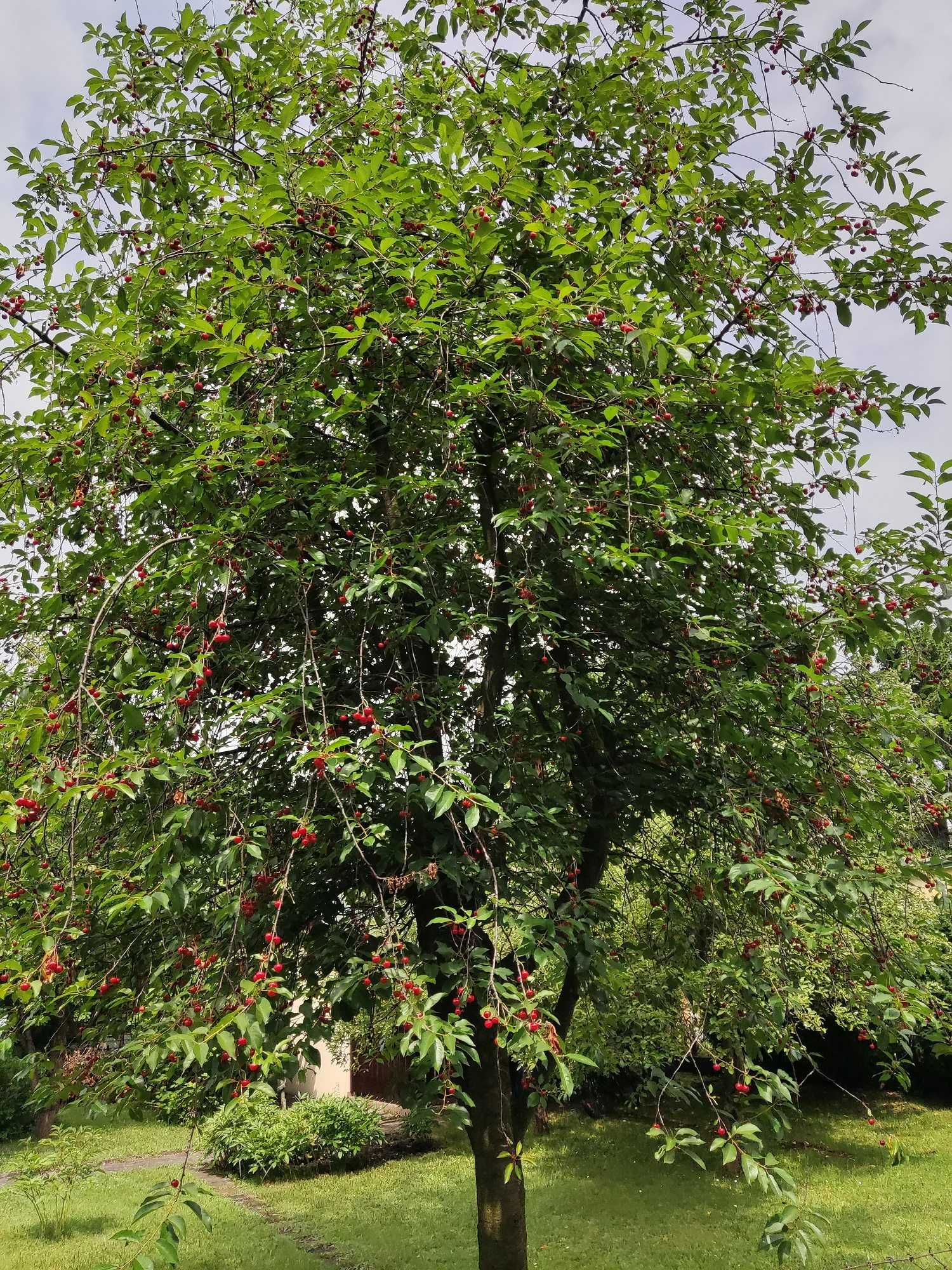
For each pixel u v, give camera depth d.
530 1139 11.85
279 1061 2.94
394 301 3.81
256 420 4.01
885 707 4.06
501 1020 3.05
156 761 3.06
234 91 4.31
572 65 4.89
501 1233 4.65
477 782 4.11
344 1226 8.74
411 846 4.17
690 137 4.52
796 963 4.32
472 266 3.84
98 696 3.27
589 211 4.34
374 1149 12.07
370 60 4.97
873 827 4.14
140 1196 9.73
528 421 3.82
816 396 4.21
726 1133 3.09
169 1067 3.79
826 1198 8.72
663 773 4.91
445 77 4.66
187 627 3.51
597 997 4.32
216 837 3.68
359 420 4.51
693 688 4.28
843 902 3.57
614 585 4.73
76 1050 4.32
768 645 4.42
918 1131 11.76
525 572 4.14
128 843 3.90
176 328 4.23
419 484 3.88
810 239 4.34
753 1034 4.31
